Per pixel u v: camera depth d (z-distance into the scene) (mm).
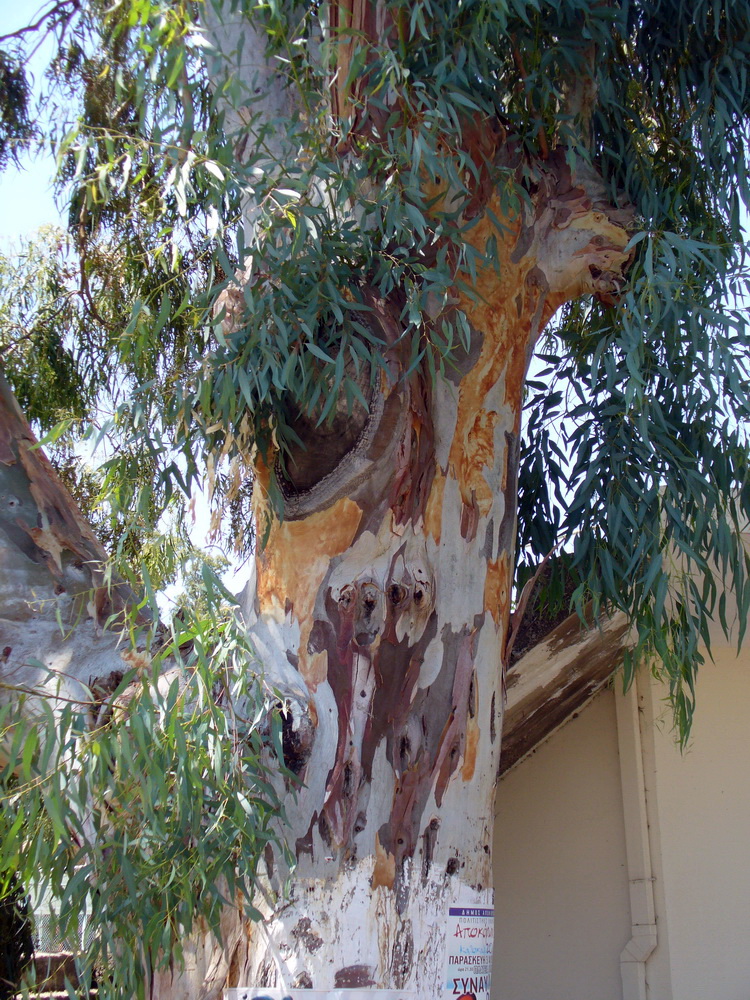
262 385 3113
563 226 3947
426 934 3127
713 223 4293
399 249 3453
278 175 3461
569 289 4059
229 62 3502
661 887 5422
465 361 3689
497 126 3975
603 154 4301
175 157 3307
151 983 3156
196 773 2762
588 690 5719
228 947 3131
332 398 3092
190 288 5094
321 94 3689
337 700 3275
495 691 3523
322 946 3039
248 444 3438
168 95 3309
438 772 3301
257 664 3312
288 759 3207
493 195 3859
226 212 3768
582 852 5750
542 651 4930
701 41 4398
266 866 3139
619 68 4621
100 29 5422
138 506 3258
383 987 3012
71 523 3738
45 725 2781
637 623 4090
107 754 2709
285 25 3852
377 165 3596
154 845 2854
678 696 4184
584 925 5613
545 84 3908
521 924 5781
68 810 2709
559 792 5930
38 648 3383
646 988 5297
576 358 4297
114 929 2891
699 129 4480
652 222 3943
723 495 3982
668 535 3812
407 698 3346
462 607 3502
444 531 3545
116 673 3330
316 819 3166
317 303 3227
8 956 4051
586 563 4109
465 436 3652
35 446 3189
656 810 5547
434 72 3605
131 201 5645
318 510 3398
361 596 3357
